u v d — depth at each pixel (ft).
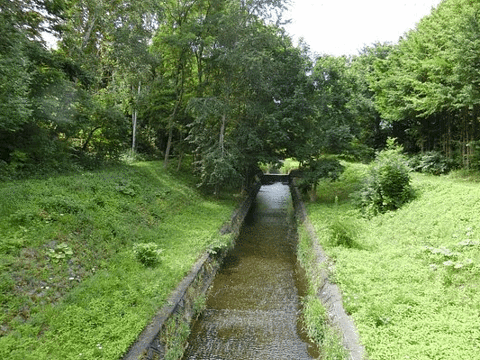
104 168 54.70
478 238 27.48
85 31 56.90
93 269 26.02
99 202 37.70
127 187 46.50
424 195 42.06
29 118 41.24
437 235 30.94
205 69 63.31
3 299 18.89
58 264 24.18
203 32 60.64
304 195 74.08
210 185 68.80
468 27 47.24
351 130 65.31
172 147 90.84
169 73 68.08
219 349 22.91
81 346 16.94
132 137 83.92
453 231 30.17
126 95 59.82
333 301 23.67
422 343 16.39
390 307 19.95
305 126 62.13
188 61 65.10
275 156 63.41
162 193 53.11
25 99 34.27
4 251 22.49
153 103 72.54
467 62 47.60
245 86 60.90
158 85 67.62
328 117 62.69
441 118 69.72
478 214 31.63
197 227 43.39
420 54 66.74
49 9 43.21
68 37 48.11
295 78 62.13
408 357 15.43
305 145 61.41
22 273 21.39
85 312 19.79
